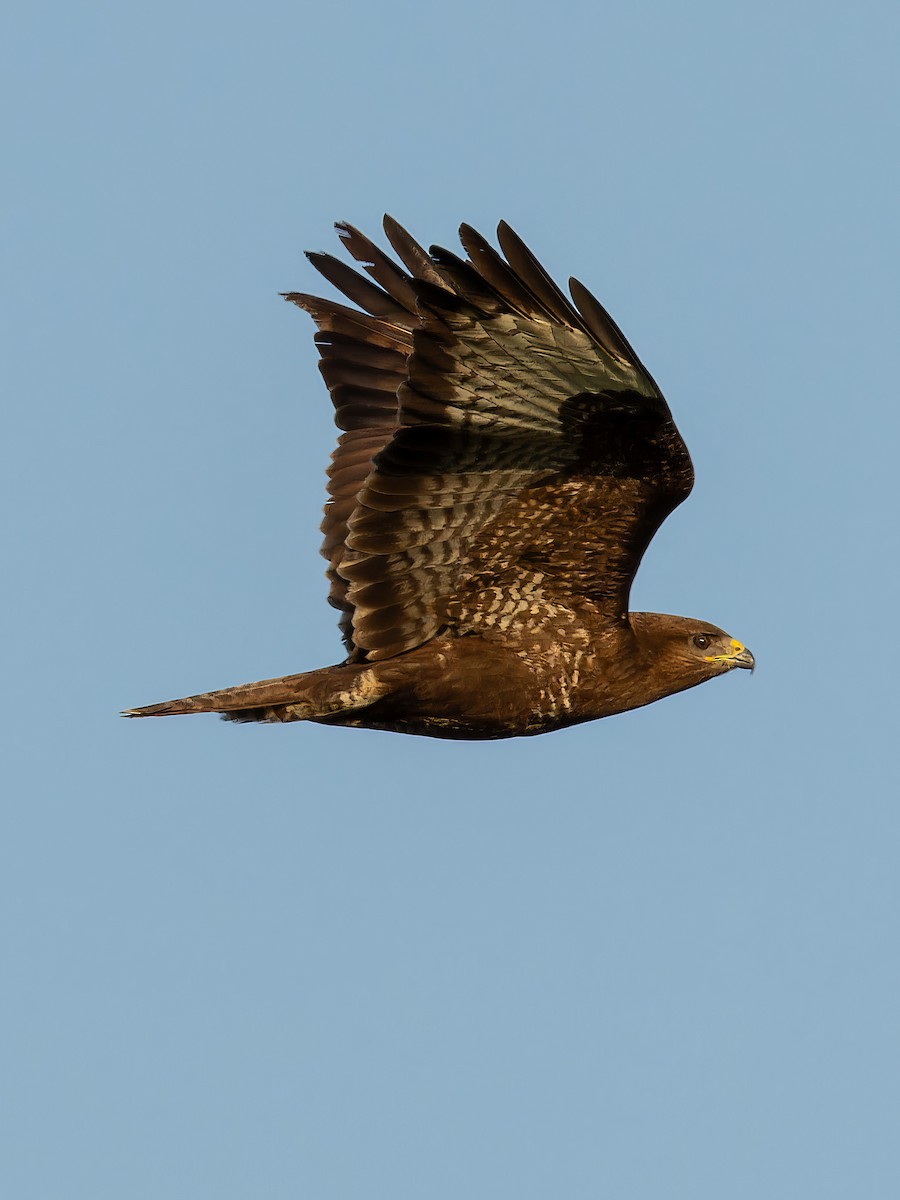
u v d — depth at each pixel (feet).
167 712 50.90
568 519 51.65
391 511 50.65
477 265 45.96
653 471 50.39
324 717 52.37
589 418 48.98
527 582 53.01
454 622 53.26
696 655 56.90
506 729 54.24
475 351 47.60
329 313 58.75
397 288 58.13
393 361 58.18
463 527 51.49
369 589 52.06
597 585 53.21
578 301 45.88
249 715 51.98
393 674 52.44
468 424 49.19
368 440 57.67
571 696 54.19
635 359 46.55
